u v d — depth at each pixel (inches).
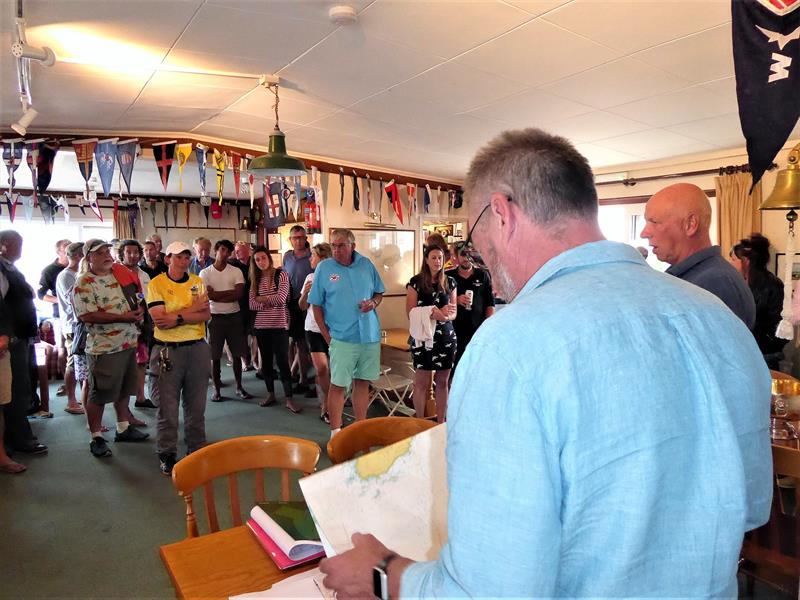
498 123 161.9
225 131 182.5
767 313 139.7
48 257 316.5
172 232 343.3
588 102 139.1
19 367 135.2
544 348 22.5
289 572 43.5
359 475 36.5
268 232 265.4
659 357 23.3
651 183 210.8
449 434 24.5
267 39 103.7
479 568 21.5
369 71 121.0
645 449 22.0
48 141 166.7
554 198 27.2
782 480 100.0
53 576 85.2
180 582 42.1
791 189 98.4
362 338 137.8
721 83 123.0
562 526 22.4
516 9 89.5
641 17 91.2
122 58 113.1
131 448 141.6
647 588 22.7
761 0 56.1
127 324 138.8
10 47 104.9
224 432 152.4
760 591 78.2
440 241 144.1
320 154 215.3
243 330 189.6
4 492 115.1
